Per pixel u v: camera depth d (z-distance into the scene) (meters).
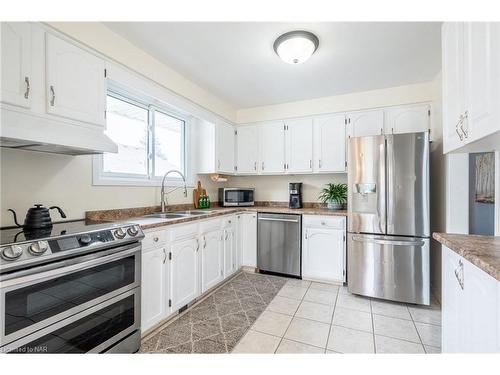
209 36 1.95
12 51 1.25
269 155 3.59
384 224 2.48
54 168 1.73
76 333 1.31
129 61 2.01
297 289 2.76
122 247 1.54
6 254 1.03
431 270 2.68
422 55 2.23
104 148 1.63
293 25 1.81
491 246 1.10
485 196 2.00
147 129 2.69
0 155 1.48
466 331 1.06
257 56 2.26
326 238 2.91
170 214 2.58
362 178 2.57
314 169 3.33
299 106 3.43
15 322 1.07
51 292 1.20
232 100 3.42
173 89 2.51
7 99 1.23
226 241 2.95
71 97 1.53
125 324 1.58
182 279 2.18
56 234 1.28
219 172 3.36
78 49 1.58
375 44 2.06
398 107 2.93
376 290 2.49
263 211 3.24
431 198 2.75
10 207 1.51
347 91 3.09
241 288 2.79
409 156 2.39
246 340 1.81
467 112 1.10
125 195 2.29
